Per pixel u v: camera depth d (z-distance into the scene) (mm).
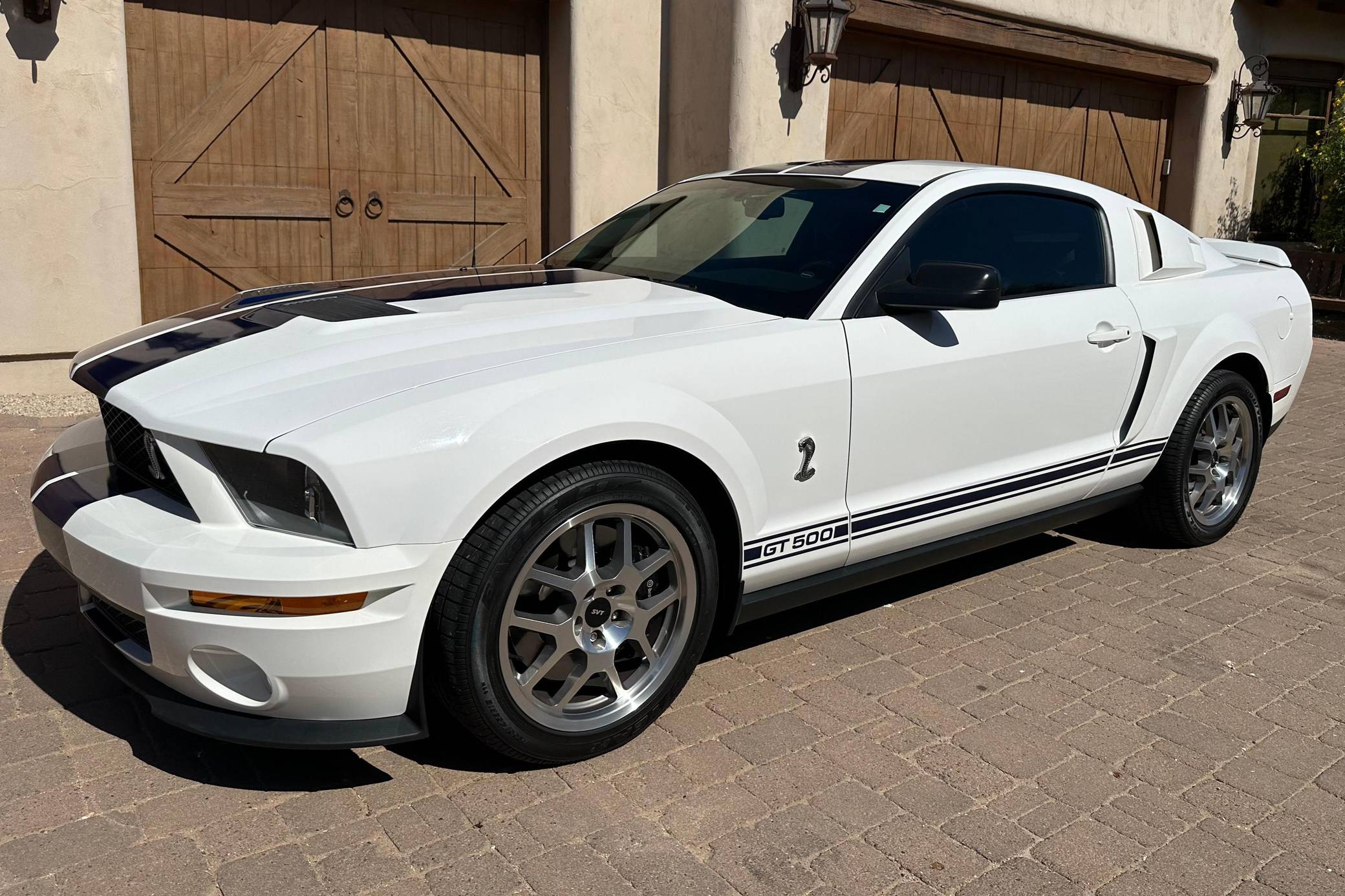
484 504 2484
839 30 8070
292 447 2377
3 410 5969
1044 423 3816
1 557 4039
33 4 5723
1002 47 9945
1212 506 4773
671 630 2947
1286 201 14312
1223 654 3639
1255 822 2664
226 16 6508
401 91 7227
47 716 2961
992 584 4227
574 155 7812
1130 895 2373
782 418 3035
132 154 6309
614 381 2721
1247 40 12688
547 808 2617
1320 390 8766
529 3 7637
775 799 2684
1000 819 2633
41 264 6035
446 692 2574
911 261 3461
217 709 2535
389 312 3102
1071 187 4145
